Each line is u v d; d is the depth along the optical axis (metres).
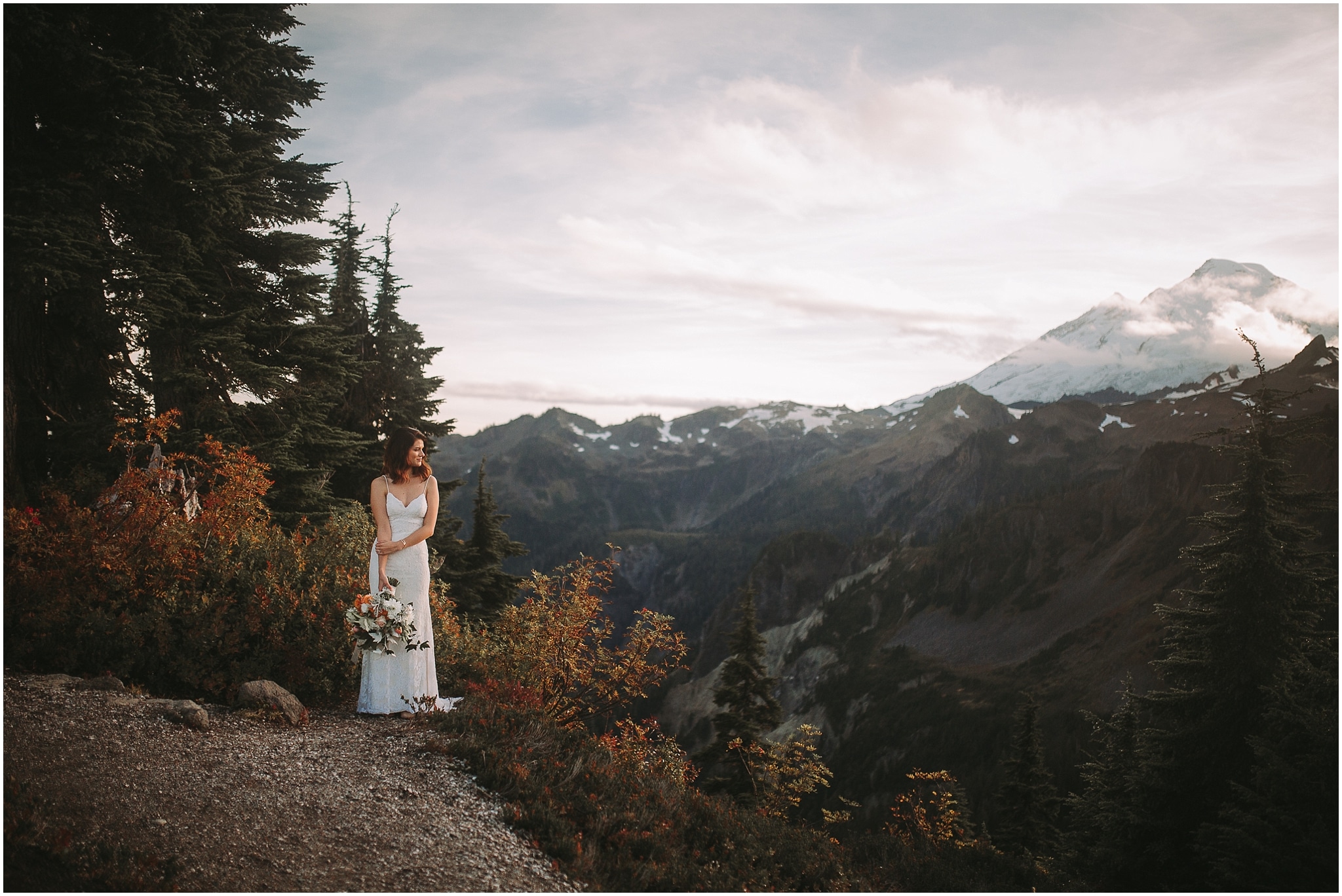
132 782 4.57
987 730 91.25
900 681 117.38
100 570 7.08
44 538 6.97
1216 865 9.94
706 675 136.25
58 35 10.27
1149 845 12.88
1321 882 8.62
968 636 134.12
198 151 12.62
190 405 13.23
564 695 9.00
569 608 9.18
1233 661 14.09
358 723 6.45
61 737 4.94
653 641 9.36
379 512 6.89
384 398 23.67
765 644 22.11
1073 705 89.81
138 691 6.22
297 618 7.42
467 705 6.89
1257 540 14.48
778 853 6.64
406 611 6.66
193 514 9.05
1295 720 10.37
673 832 5.88
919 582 152.75
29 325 10.95
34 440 10.87
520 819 5.11
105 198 12.30
